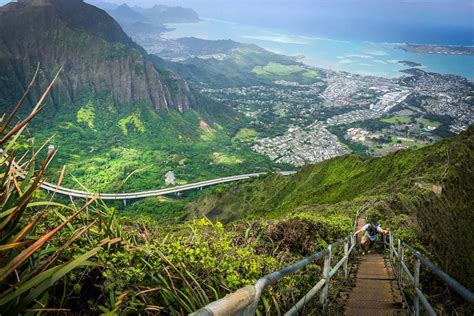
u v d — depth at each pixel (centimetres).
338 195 6353
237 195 9188
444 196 4288
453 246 3322
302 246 910
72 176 307
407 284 947
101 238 297
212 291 318
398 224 2489
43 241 167
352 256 1341
